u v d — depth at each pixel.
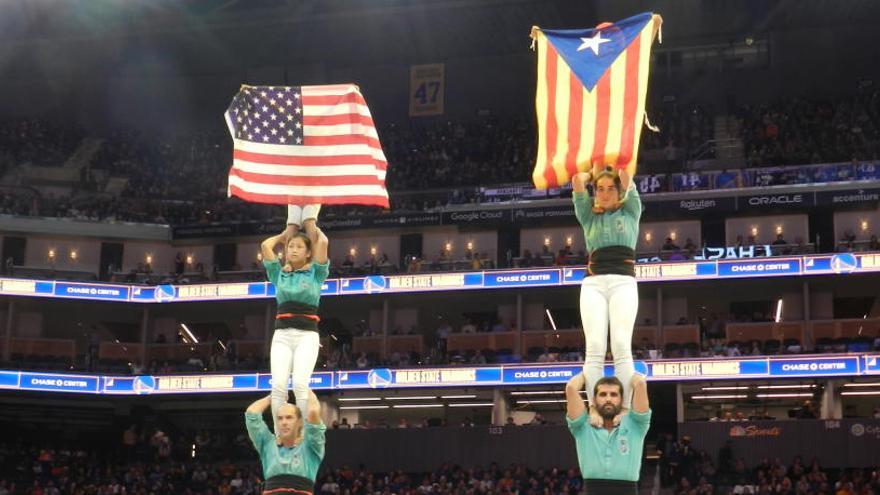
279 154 22.53
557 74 20.36
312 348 21.06
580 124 19.89
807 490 47.62
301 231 22.08
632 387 18.47
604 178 19.44
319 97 22.95
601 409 18.02
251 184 22.23
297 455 20.36
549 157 19.91
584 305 19.17
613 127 19.66
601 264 19.28
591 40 20.44
